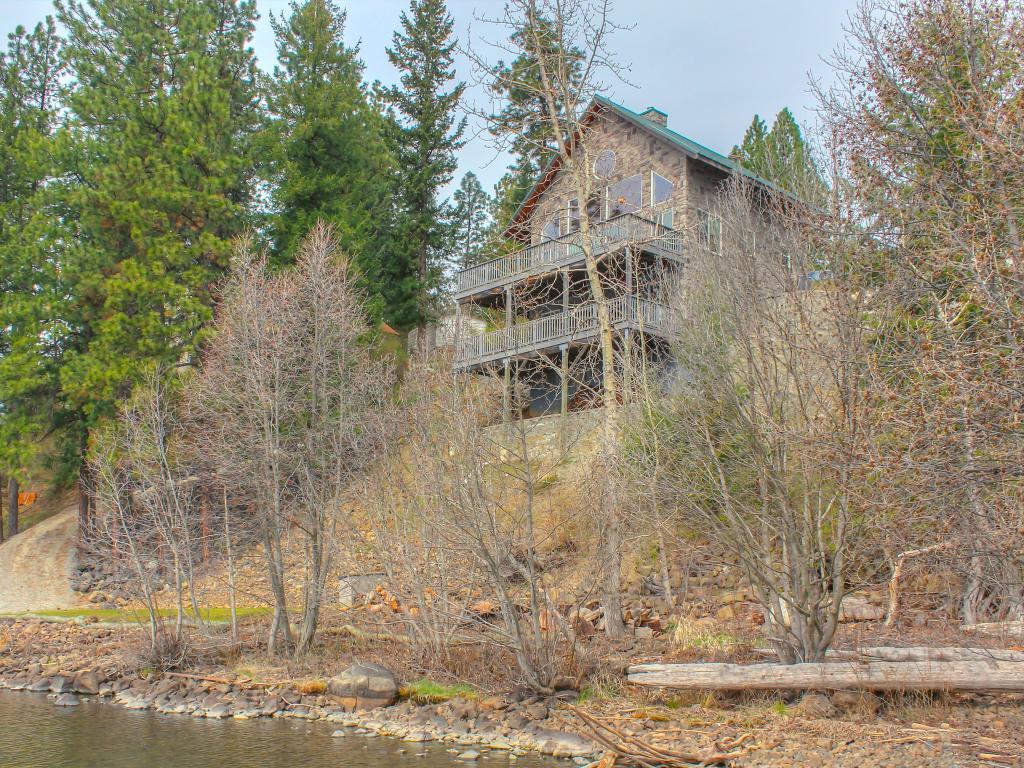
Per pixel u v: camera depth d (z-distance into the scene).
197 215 29.28
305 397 18.27
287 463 18.36
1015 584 12.54
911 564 13.38
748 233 15.40
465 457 13.54
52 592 26.72
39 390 28.88
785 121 27.56
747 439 12.38
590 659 13.53
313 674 15.47
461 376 15.30
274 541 20.36
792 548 11.92
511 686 13.34
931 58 13.12
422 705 13.40
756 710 11.57
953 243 10.74
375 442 17.14
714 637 14.89
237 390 18.33
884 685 10.98
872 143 12.73
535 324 27.81
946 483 9.56
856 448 10.30
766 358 12.83
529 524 13.24
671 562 18.81
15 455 28.34
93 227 28.64
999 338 10.00
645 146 30.41
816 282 12.69
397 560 16.09
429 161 43.69
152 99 30.16
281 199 33.16
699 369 14.02
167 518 17.86
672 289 20.69
